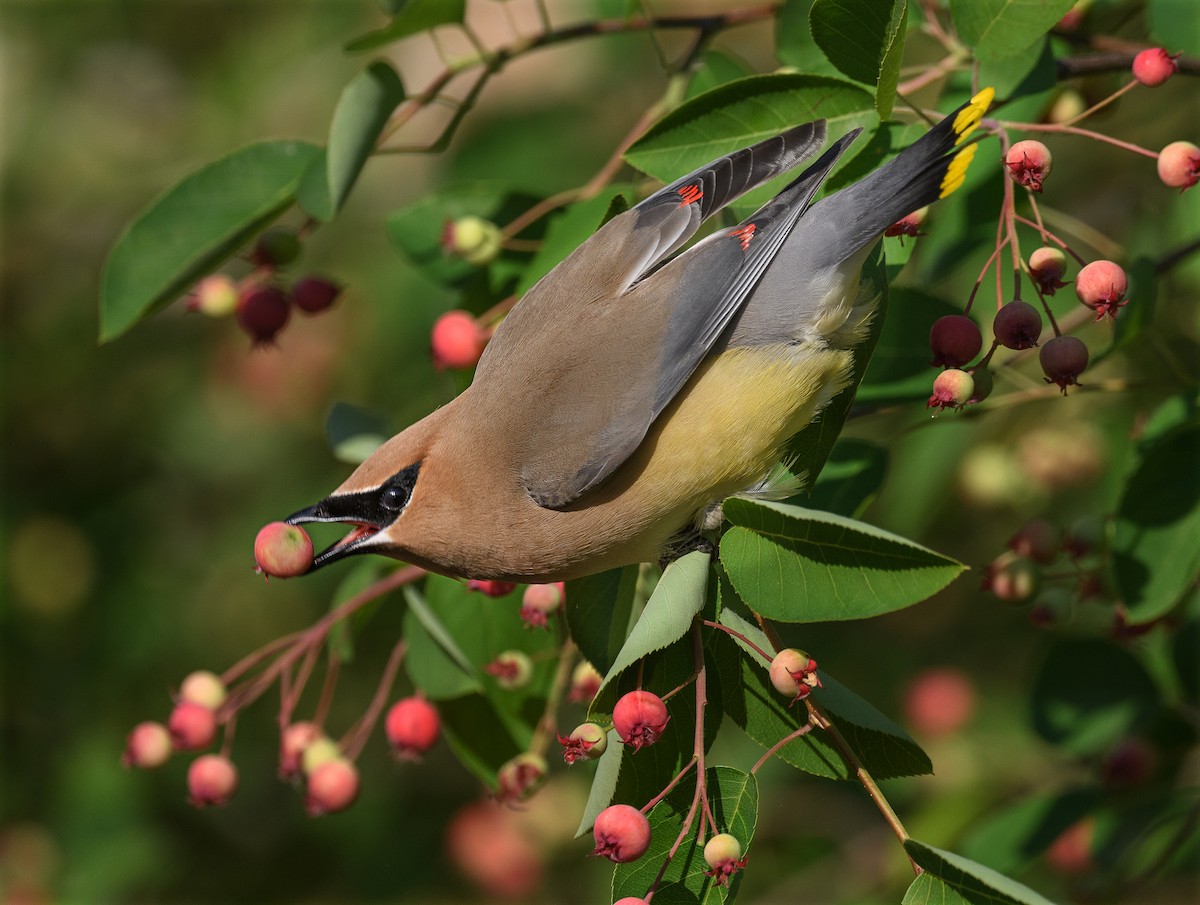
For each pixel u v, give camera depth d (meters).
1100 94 8.84
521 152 13.33
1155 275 7.98
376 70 8.30
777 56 8.56
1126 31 9.98
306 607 13.38
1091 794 9.20
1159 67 7.05
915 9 8.25
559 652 8.27
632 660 6.05
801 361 7.00
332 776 8.21
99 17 14.48
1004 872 9.15
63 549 13.79
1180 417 7.96
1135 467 7.77
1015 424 11.41
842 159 7.37
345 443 8.74
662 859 6.12
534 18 14.28
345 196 8.21
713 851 5.90
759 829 11.69
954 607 12.44
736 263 7.05
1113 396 11.12
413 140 14.12
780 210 7.11
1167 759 9.20
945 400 6.61
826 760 6.38
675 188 7.44
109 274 8.53
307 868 12.69
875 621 12.46
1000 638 12.23
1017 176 6.75
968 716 11.61
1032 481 11.25
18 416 14.06
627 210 7.60
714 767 6.23
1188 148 6.86
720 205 7.28
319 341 13.92
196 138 14.41
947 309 7.91
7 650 13.29
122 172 14.38
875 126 7.38
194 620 13.44
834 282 7.00
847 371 7.11
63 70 14.54
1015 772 11.45
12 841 12.74
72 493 13.98
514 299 8.56
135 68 14.68
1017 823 9.26
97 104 14.63
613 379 7.03
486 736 8.41
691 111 7.48
